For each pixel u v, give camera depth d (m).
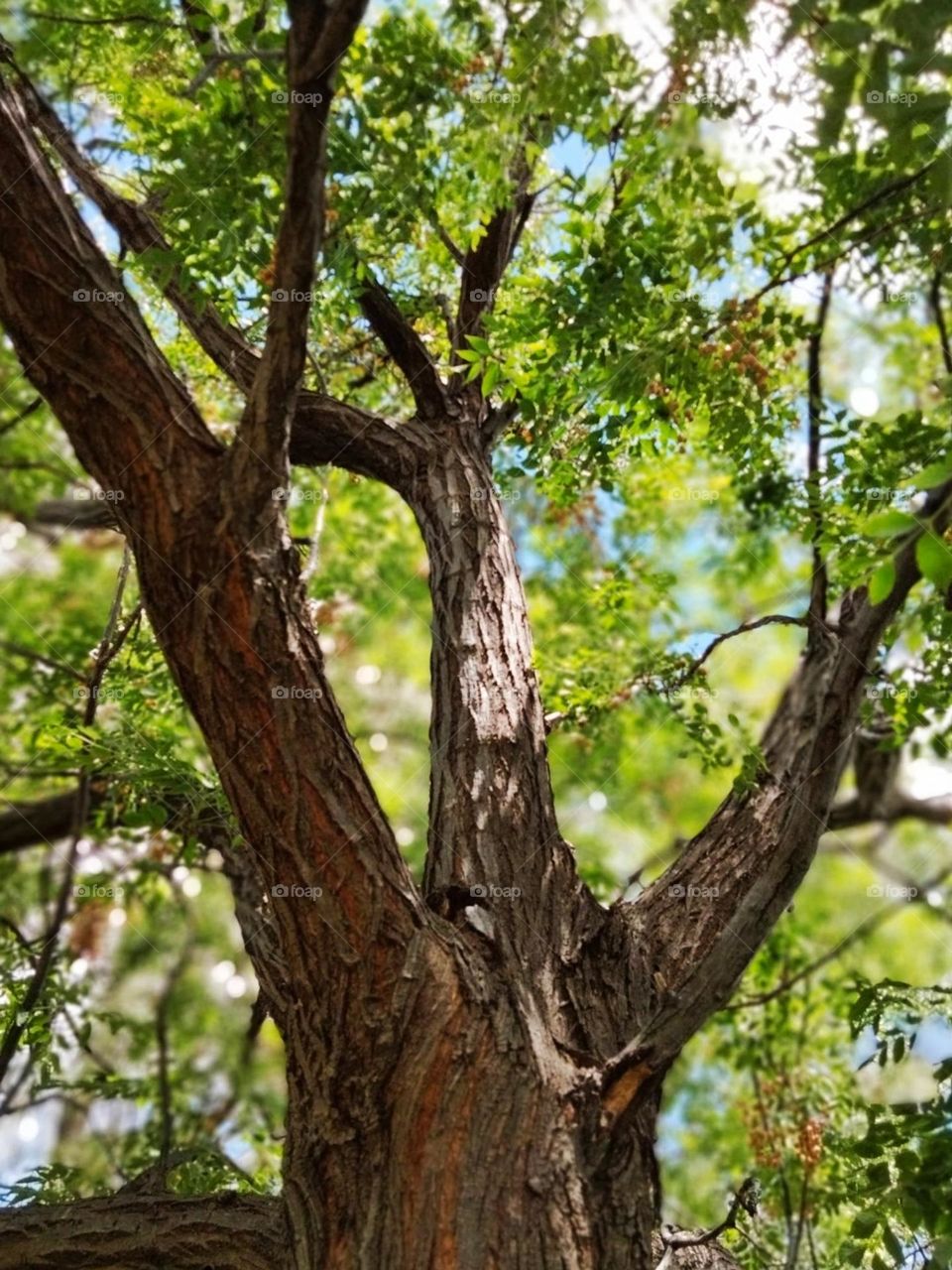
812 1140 4.06
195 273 3.34
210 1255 2.91
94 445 2.83
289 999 3.03
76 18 3.87
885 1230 2.93
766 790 3.47
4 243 2.80
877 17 3.10
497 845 3.14
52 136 3.52
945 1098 2.99
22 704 6.28
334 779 2.84
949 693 3.78
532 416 3.71
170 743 4.07
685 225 3.70
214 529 2.74
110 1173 5.31
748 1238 3.67
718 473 6.17
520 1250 2.60
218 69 3.45
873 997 3.43
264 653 2.77
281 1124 5.69
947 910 6.11
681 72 3.30
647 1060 2.84
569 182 3.88
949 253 3.76
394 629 9.45
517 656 3.47
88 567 8.08
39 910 6.91
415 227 3.77
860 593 3.68
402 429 3.78
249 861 3.83
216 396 4.80
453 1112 2.73
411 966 2.83
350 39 2.47
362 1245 2.65
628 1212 2.75
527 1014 2.88
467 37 3.76
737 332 3.58
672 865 3.42
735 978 3.01
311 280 2.64
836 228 3.67
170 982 6.88
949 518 3.09
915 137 3.24
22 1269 2.93
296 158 2.52
